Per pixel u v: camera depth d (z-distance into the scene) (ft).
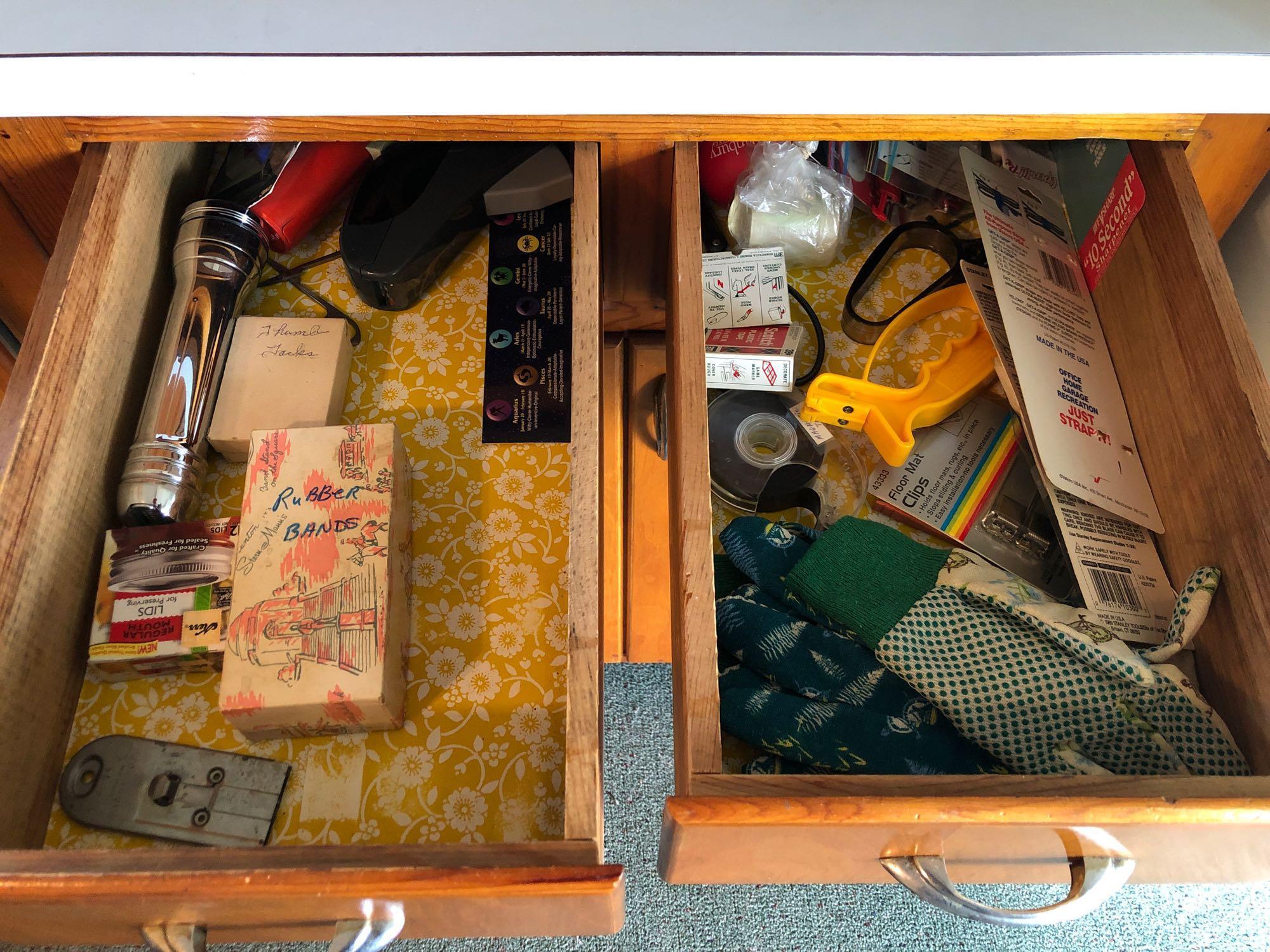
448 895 1.44
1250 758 1.91
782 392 2.40
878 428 2.29
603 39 1.78
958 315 2.52
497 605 2.06
